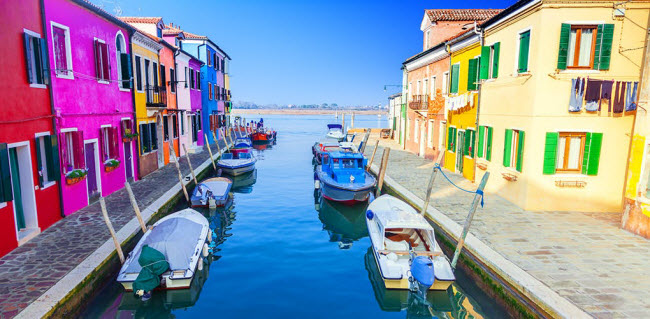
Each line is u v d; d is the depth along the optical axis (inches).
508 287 295.3
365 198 615.8
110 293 325.7
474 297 341.1
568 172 467.8
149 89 711.1
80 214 438.6
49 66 391.5
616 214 452.4
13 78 339.9
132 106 617.0
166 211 506.9
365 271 384.2
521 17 481.7
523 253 336.5
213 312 306.5
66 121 426.6
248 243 455.8
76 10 453.4
